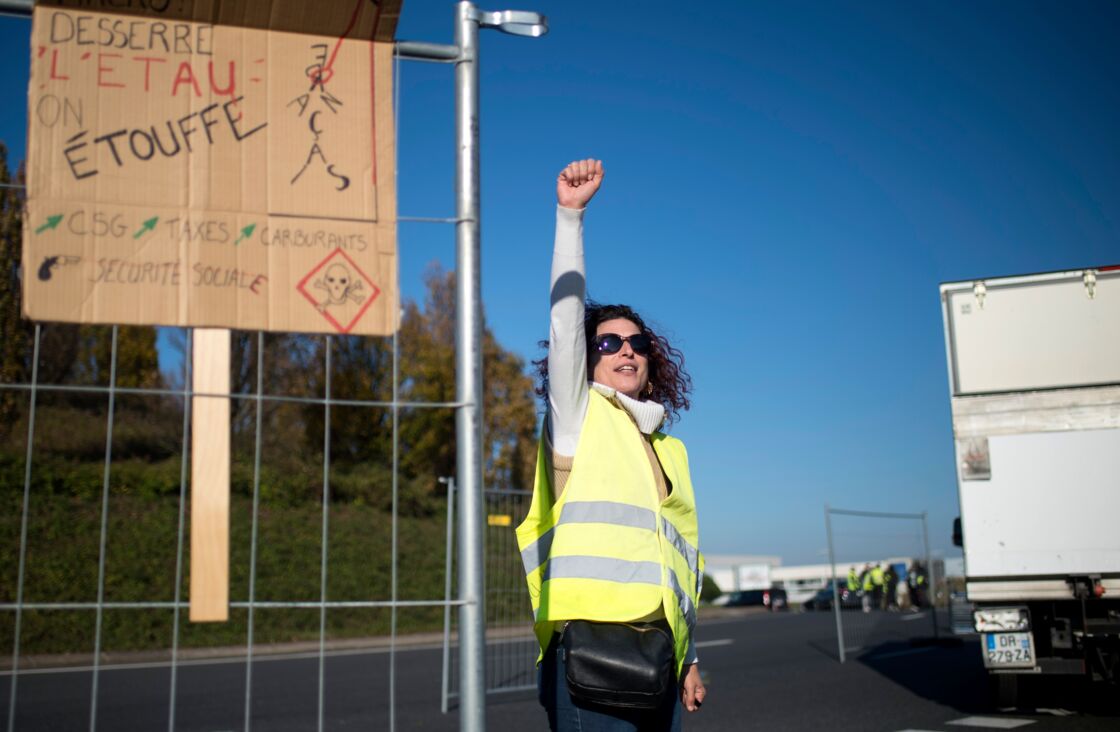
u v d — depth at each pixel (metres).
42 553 16.16
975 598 7.52
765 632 19.50
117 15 2.51
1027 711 7.93
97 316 2.37
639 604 2.38
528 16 2.81
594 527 2.42
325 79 2.63
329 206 2.57
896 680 10.45
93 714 2.24
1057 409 7.57
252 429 22.12
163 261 2.44
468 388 2.56
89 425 20.70
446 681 8.65
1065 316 7.72
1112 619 7.35
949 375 7.89
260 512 21.08
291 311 2.50
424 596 20.80
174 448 21.27
